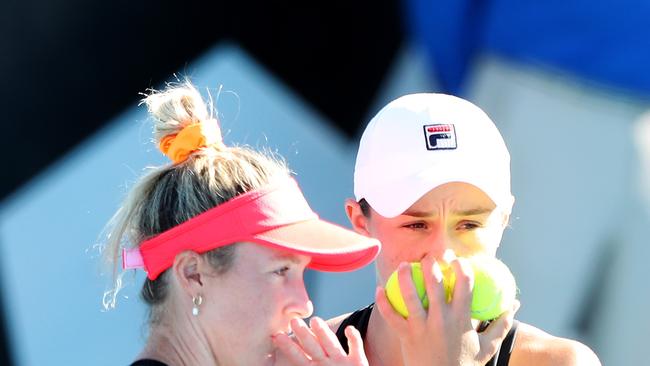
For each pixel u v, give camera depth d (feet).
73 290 71.10
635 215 76.64
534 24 77.36
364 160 43.24
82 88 72.28
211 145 37.04
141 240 36.14
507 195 42.04
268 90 75.25
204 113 37.52
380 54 77.30
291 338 37.58
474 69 77.82
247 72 74.90
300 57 76.02
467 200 40.50
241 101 74.59
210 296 34.99
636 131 76.95
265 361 35.32
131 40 73.10
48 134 71.61
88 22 72.54
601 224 77.10
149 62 73.36
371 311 45.52
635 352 76.89
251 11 75.05
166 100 37.40
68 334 70.85
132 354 71.41
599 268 77.56
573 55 77.15
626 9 76.38
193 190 35.42
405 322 38.29
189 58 73.97
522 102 77.77
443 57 77.66
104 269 37.29
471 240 40.96
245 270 34.91
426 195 40.37
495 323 39.01
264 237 34.88
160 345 35.55
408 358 38.11
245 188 35.63
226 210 34.94
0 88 70.90
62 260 71.15
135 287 70.79
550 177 77.56
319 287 74.38
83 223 71.72
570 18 76.89
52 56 71.92
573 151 77.41
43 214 71.20
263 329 35.04
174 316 35.55
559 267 77.51
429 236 40.91
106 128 72.59
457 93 77.71
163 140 37.42
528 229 77.71
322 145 76.13
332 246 35.76
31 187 71.20
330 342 36.01
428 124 41.98
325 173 76.13
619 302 77.10
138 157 72.74
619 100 77.05
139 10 73.31
